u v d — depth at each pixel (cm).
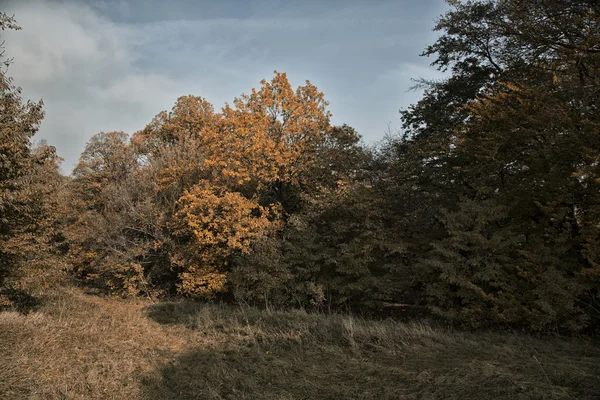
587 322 908
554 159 1031
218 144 1566
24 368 634
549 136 1051
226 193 1452
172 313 1323
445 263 1086
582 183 979
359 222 1374
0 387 554
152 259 1819
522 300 970
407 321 1231
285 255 1437
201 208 1479
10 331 829
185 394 603
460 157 1319
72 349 786
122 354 788
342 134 1644
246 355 797
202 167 1689
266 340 874
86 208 2170
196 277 1547
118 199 1814
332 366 690
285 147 1549
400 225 1410
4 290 1259
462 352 718
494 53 1502
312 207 1446
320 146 1623
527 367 608
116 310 1405
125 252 1744
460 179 1344
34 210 1143
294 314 1087
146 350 832
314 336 868
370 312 1348
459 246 1079
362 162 1603
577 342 848
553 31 1161
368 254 1328
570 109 1059
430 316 1240
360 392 573
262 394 585
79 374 648
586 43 1038
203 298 1667
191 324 1096
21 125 1027
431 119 1709
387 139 1750
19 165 1041
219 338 934
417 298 1387
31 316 1031
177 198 1800
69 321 1092
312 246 1404
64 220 1844
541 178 1072
